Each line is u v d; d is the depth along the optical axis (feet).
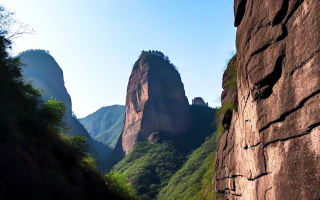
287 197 18.94
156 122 388.37
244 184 33.96
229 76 59.93
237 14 37.04
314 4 16.58
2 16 41.98
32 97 52.85
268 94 23.91
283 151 20.36
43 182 36.40
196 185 136.26
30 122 44.47
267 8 24.52
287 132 19.62
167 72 463.01
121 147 422.00
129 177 234.99
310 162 16.31
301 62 17.89
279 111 21.01
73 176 50.88
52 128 56.44
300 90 17.83
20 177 30.81
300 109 18.02
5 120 30.78
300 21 18.48
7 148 30.09
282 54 21.08
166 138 362.33
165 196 177.99
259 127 25.66
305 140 17.21
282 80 21.07
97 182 63.93
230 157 44.83
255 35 27.22
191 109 461.37
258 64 25.49
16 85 47.03
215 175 60.90
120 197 70.85
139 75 464.65
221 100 66.23
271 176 22.76
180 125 402.52
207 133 363.76
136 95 444.55
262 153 25.34
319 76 15.55
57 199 37.93
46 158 42.57
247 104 30.76
